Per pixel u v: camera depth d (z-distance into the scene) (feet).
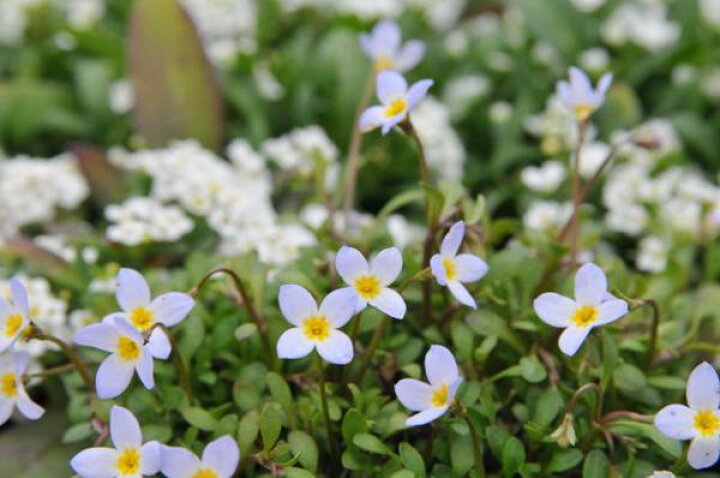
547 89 1.30
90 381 0.86
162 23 1.18
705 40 1.36
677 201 1.09
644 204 1.11
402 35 1.33
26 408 0.83
